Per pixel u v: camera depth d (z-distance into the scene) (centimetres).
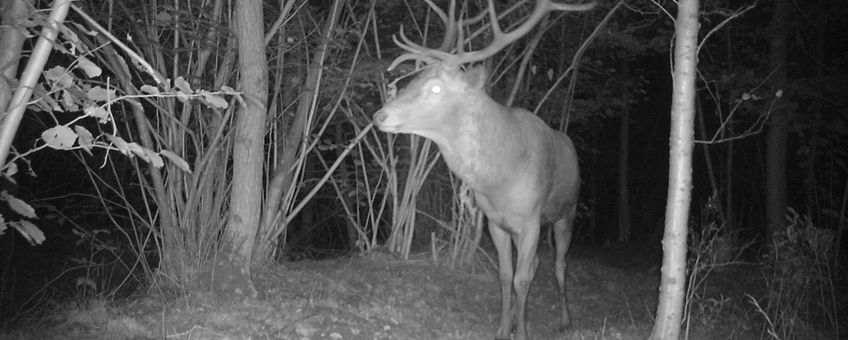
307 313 720
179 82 445
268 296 754
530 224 733
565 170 795
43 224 1150
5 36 404
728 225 1423
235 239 764
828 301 920
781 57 1210
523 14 997
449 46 725
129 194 1062
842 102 1185
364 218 1321
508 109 738
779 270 954
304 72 884
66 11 410
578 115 1202
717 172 2191
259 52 752
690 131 621
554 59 1166
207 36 791
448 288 897
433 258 965
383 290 834
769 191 1283
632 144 2447
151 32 778
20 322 695
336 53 867
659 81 2136
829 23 1443
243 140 762
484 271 978
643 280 1102
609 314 901
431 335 738
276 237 853
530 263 734
